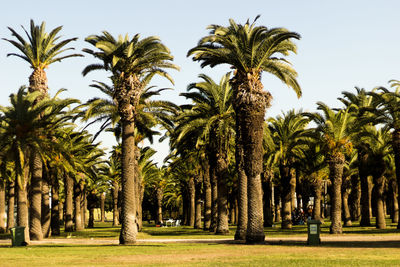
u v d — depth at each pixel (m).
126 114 31.78
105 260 19.50
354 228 47.69
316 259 17.83
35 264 17.95
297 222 62.81
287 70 31.20
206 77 40.72
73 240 37.84
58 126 37.69
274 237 35.06
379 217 47.12
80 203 69.12
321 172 52.47
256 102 29.67
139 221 55.47
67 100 36.06
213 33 34.03
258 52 29.77
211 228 46.91
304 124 51.34
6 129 34.59
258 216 29.16
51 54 38.16
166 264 17.34
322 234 38.34
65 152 36.47
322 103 40.53
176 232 49.59
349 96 48.09
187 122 40.81
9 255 22.12
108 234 49.47
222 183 41.72
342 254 19.75
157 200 89.31
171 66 32.38
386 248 22.62
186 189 79.94
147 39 31.58
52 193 50.25
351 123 40.62
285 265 15.96
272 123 50.34
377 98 41.56
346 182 55.19
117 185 85.88
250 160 29.61
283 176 51.91
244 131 29.89
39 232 37.59
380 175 47.81
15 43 37.16
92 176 53.59
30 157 36.09
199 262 17.88
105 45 30.73
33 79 37.81
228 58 29.89
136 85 31.94
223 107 40.44
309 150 51.34
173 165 56.53
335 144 40.09
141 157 69.19
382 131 48.62
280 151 48.25
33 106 36.94
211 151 43.12
